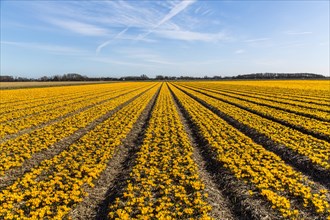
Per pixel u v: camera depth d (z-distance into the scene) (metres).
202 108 35.03
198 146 18.86
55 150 17.78
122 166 15.45
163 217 9.41
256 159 15.20
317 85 75.31
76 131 22.98
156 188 11.91
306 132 21.11
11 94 54.66
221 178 13.19
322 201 10.34
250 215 9.88
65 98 48.44
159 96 55.34
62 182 12.84
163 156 15.73
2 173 13.52
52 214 10.00
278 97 44.06
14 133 21.95
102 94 58.78
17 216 9.69
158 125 24.59
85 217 10.19
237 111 30.95
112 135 21.09
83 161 15.51
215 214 10.03
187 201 10.48
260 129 21.23
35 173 13.49
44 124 25.94
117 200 10.76
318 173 13.30
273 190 11.42
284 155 16.14
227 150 16.91
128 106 38.41
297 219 9.34
